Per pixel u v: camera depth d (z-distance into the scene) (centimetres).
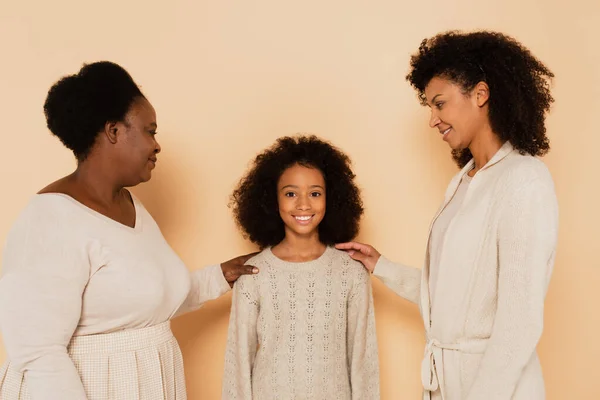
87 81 118
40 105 187
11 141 188
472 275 123
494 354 111
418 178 188
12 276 106
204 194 189
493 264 119
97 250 115
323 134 189
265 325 154
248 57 188
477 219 123
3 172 188
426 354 133
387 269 159
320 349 152
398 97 187
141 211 139
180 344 193
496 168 126
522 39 187
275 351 153
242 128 188
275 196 165
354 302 159
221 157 189
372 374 162
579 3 187
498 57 125
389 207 189
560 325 193
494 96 125
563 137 189
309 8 187
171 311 134
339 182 164
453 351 127
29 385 105
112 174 124
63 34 187
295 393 151
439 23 187
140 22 187
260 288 155
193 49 188
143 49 187
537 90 126
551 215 113
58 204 115
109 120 120
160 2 187
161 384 126
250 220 168
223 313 193
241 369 154
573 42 187
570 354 193
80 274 112
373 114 188
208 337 193
